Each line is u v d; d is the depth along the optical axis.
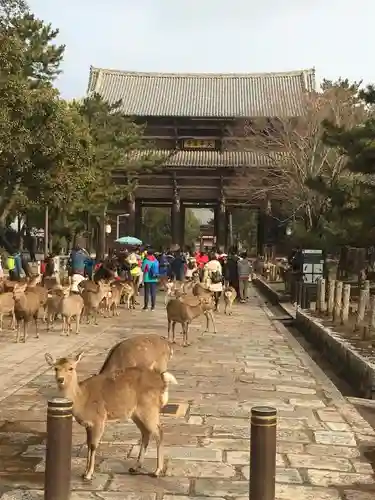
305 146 34.03
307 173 32.16
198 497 5.56
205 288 18.47
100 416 5.86
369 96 21.23
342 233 21.56
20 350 13.05
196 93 59.69
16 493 5.55
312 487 5.89
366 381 10.36
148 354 7.45
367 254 29.94
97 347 13.72
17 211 31.70
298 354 13.57
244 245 87.00
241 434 7.46
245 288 26.91
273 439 4.82
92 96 35.38
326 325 16.11
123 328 16.95
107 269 24.45
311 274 24.11
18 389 9.57
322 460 6.65
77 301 15.52
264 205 50.22
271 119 41.25
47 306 15.77
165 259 32.44
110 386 5.93
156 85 60.75
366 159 19.52
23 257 29.48
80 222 40.94
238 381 10.52
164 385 6.11
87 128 25.48
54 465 4.89
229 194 55.12
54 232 42.09
